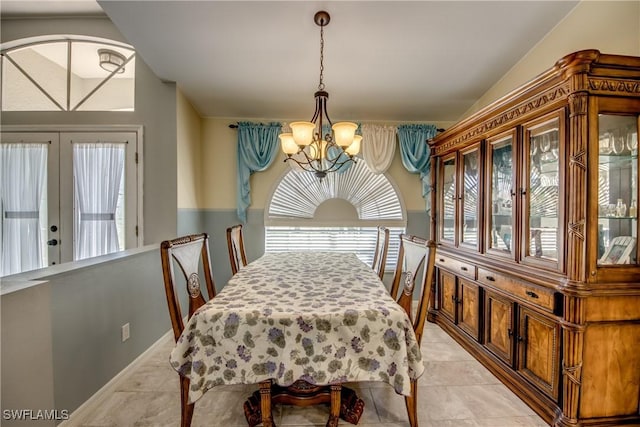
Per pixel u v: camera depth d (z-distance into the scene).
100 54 2.90
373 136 3.50
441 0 1.75
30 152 2.87
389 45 2.17
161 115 2.81
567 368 1.46
